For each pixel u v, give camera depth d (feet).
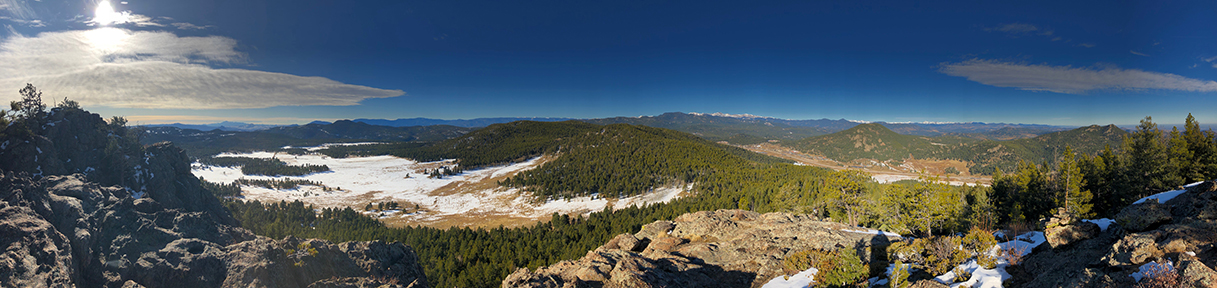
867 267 81.30
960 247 82.94
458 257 355.36
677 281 95.96
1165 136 174.81
